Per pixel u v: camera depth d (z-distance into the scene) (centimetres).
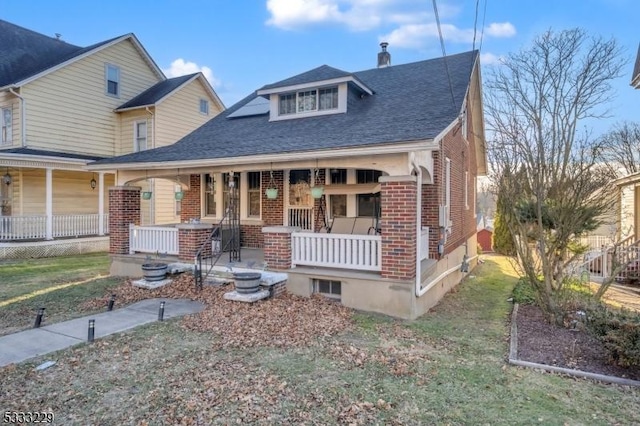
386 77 1252
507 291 1013
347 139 758
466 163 1349
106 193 1802
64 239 1520
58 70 1598
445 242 953
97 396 414
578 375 477
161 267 901
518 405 405
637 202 1298
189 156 912
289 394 418
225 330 612
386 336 606
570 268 989
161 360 503
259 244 1223
